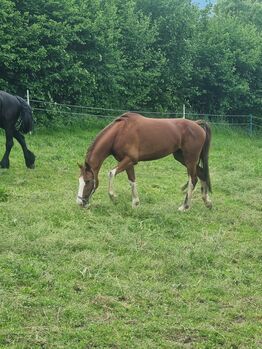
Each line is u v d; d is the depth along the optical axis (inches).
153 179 485.7
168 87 920.9
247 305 224.4
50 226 304.3
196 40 952.9
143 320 204.4
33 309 206.2
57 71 735.1
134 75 840.9
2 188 372.8
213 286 238.1
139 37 856.9
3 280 227.5
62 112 746.2
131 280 240.2
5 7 684.7
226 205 394.6
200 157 378.9
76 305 211.3
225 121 994.7
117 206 356.5
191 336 195.6
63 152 580.1
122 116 361.7
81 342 185.0
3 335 186.1
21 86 721.6
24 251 262.7
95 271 245.3
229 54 966.4
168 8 932.6
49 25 713.6
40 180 437.4
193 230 323.6
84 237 290.4
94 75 757.9
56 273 240.7
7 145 471.2
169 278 246.8
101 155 353.7
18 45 697.6
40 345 182.5
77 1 799.1
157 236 305.4
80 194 345.1
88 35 762.2
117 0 883.4
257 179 509.4
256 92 1040.2
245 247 293.6
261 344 193.2
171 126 364.8
